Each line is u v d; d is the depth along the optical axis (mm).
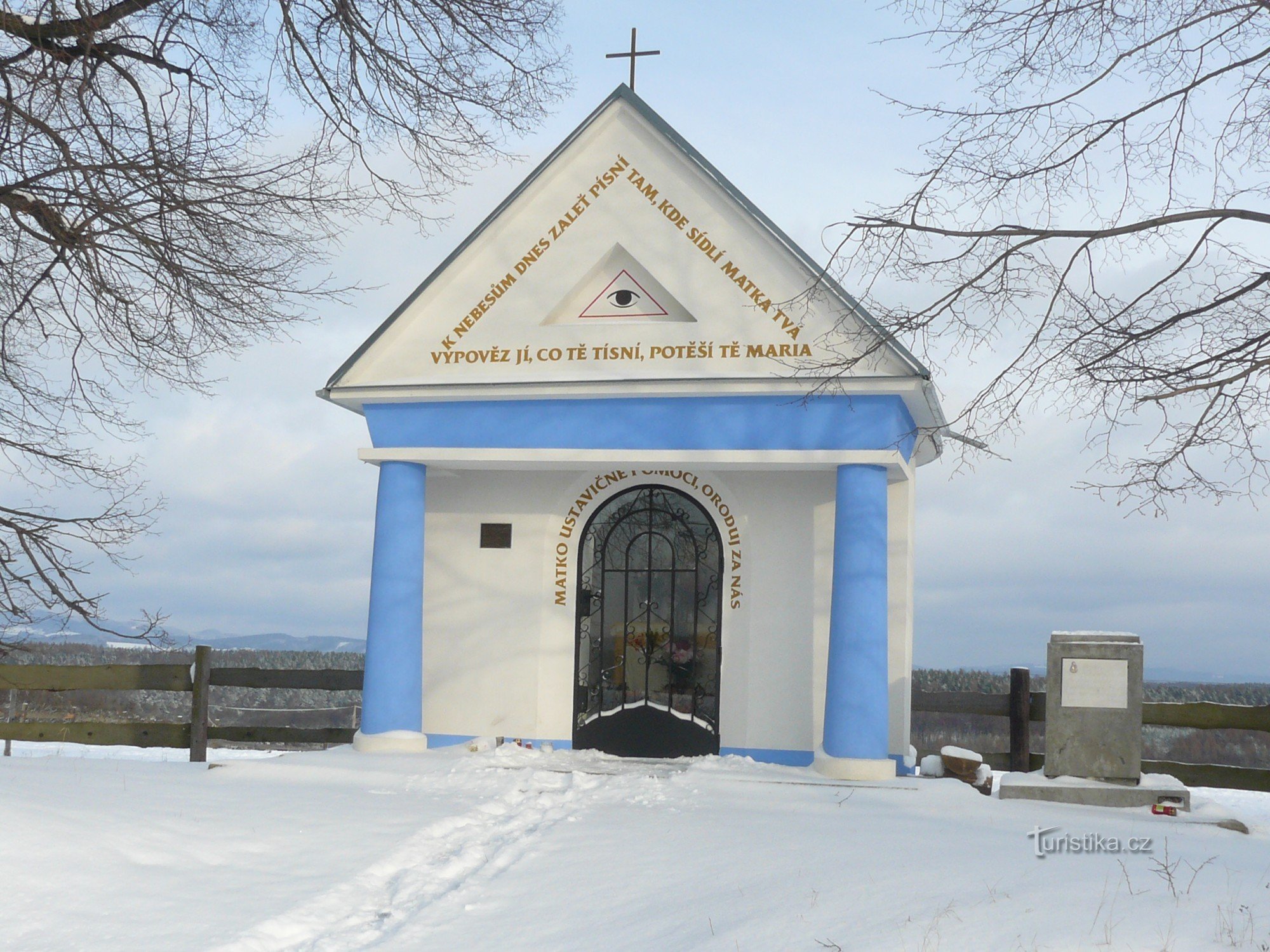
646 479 14031
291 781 10945
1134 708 10883
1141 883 6414
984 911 5805
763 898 6566
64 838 7207
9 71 9867
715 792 10742
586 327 13430
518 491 14414
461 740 14133
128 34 10570
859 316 12297
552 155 13562
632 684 13844
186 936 5988
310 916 6516
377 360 14055
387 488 13711
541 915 6695
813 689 13258
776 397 12695
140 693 18516
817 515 13500
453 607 14398
